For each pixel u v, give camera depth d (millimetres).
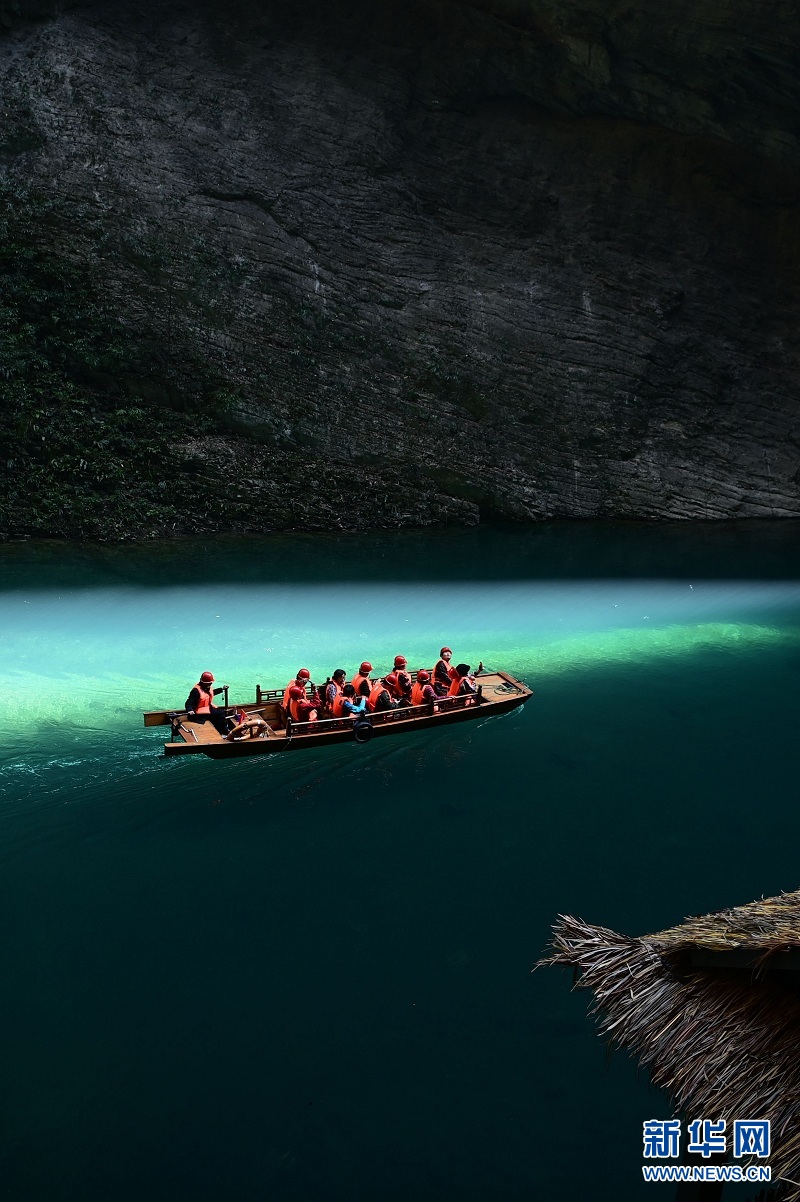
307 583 31750
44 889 15375
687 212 43406
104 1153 10859
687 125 42344
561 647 26766
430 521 40188
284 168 40688
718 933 7633
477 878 15953
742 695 23859
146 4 40438
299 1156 10914
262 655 24922
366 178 41531
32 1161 10719
